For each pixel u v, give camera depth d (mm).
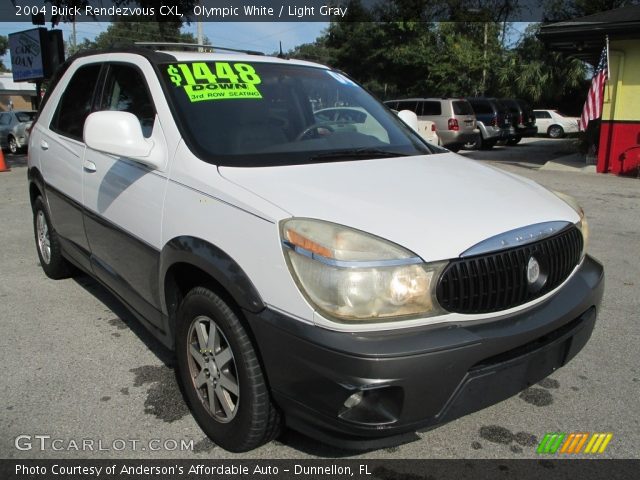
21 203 8852
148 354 3736
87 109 3998
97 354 3727
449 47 29016
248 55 3770
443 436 2900
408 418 2180
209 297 2605
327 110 3607
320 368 2146
